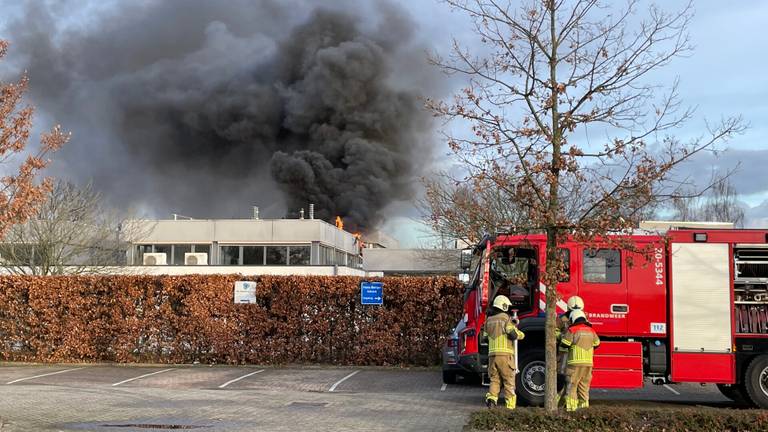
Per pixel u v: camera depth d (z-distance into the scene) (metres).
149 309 18.98
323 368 18.08
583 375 10.12
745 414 8.45
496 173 8.75
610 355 11.20
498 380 10.21
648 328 11.30
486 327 10.38
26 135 9.66
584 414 8.50
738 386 11.53
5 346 19.33
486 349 11.79
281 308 18.62
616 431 8.35
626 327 11.32
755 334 11.14
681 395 13.73
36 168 9.48
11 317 19.34
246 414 10.48
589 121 8.73
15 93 9.76
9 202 9.19
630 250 9.05
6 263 25.86
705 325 11.19
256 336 18.61
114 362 19.03
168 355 18.88
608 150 11.80
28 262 26.59
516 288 11.75
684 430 8.39
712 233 11.34
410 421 9.80
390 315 18.31
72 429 8.99
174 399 12.28
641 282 11.37
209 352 18.72
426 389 14.24
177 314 18.94
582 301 10.82
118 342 18.91
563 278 8.80
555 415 8.52
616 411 8.54
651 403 12.38
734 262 11.33
